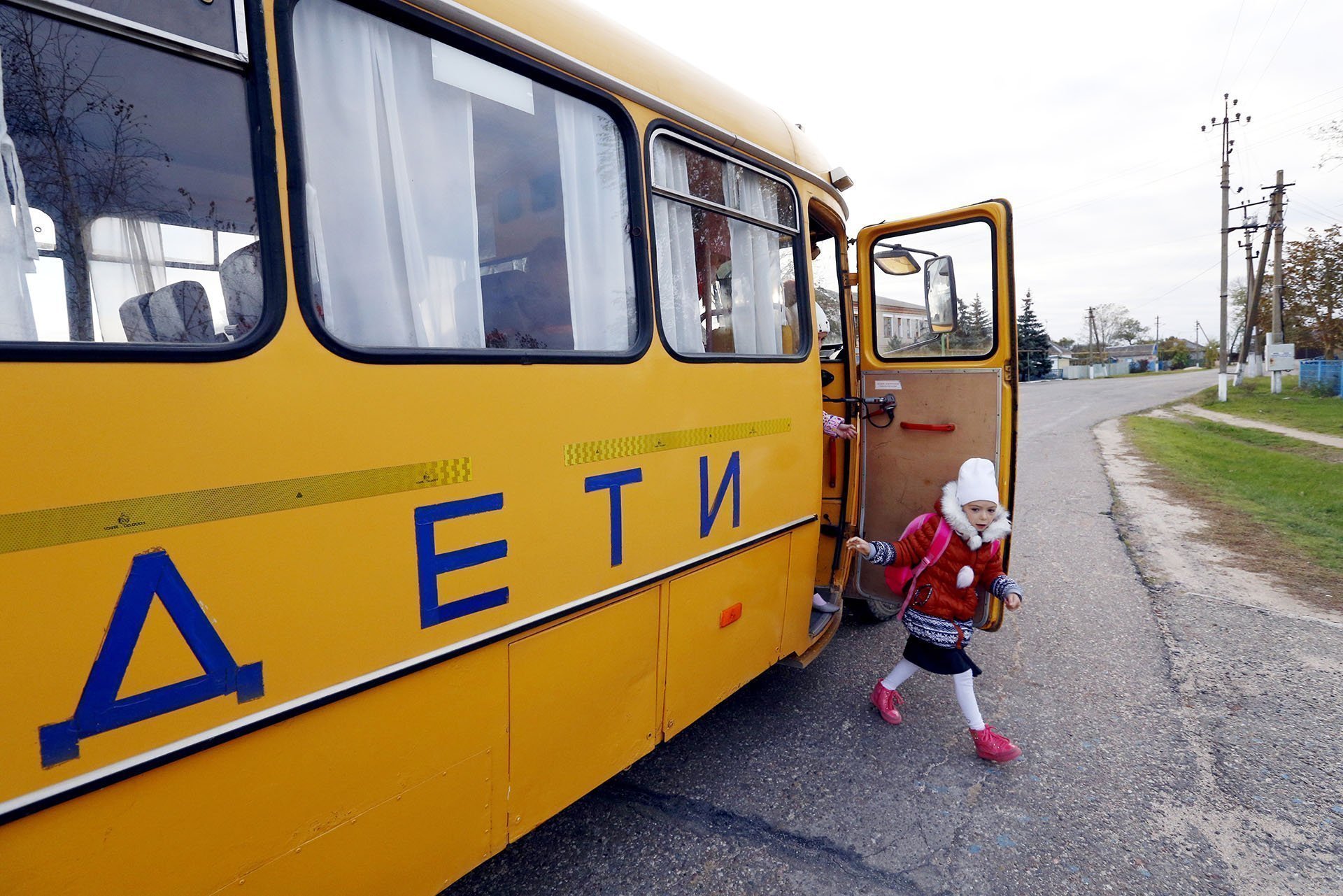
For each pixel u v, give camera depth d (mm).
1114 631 4598
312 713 1536
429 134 1832
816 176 3439
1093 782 3029
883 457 4102
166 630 1310
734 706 3666
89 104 1299
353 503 1578
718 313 2803
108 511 1239
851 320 4148
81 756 1224
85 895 1253
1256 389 27453
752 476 2896
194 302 1404
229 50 1438
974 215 3654
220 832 1418
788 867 2535
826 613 3924
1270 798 2916
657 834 2701
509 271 2020
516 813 2027
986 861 2566
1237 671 4020
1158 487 9383
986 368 3676
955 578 3191
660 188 2463
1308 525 7184
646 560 2373
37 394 1171
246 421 1406
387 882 1729
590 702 2217
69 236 1294
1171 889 2438
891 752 3256
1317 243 27406
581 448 2109
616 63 2285
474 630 1842
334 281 1652
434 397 1723
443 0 1791
